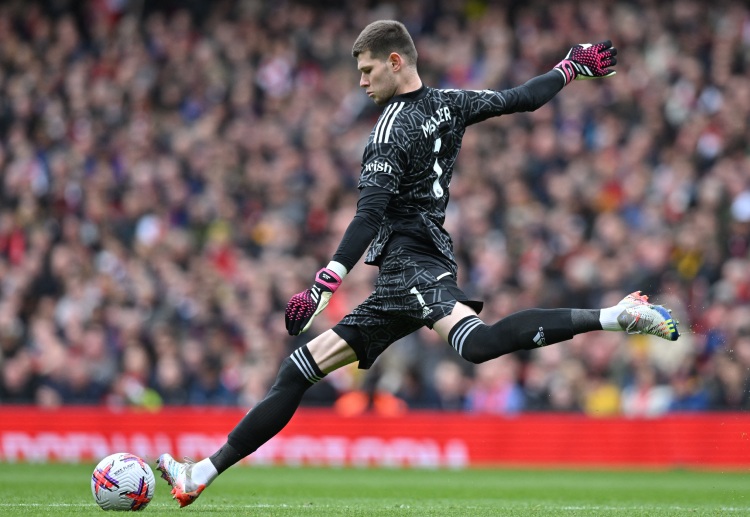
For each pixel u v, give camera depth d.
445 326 17.47
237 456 18.77
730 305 46.66
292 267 53.56
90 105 67.56
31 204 60.66
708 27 63.38
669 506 23.84
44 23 71.88
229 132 64.12
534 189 57.00
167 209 59.25
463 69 64.75
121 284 54.28
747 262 49.03
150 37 70.50
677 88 60.62
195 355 47.44
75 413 43.69
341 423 43.22
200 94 67.25
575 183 56.00
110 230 58.97
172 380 47.16
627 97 60.59
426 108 17.86
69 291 54.31
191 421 43.28
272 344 47.84
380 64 17.92
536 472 39.12
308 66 67.62
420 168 17.77
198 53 68.94
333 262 17.08
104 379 48.19
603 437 42.06
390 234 18.02
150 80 68.50
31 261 56.53
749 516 20.77
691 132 57.75
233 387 47.22
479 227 54.53
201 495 25.19
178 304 51.97
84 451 43.47
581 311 16.61
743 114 58.16
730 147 57.09
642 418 41.81
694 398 43.22
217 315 50.84
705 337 45.50
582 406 44.62
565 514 20.58
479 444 42.69
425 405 45.56
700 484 33.09
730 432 40.91
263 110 66.06
